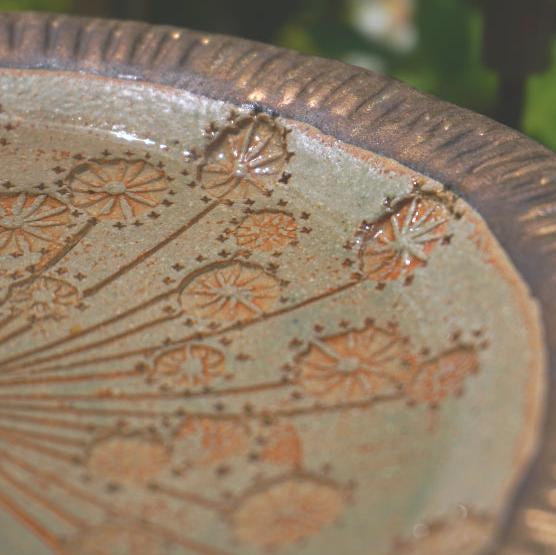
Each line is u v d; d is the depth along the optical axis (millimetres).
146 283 469
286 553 396
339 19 799
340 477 412
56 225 487
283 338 451
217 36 533
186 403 432
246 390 436
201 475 413
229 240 482
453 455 410
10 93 522
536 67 620
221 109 513
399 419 424
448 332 446
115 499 407
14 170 504
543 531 385
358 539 396
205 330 454
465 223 468
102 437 422
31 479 411
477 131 492
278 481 412
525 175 474
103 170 506
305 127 504
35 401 431
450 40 771
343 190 492
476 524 390
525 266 447
